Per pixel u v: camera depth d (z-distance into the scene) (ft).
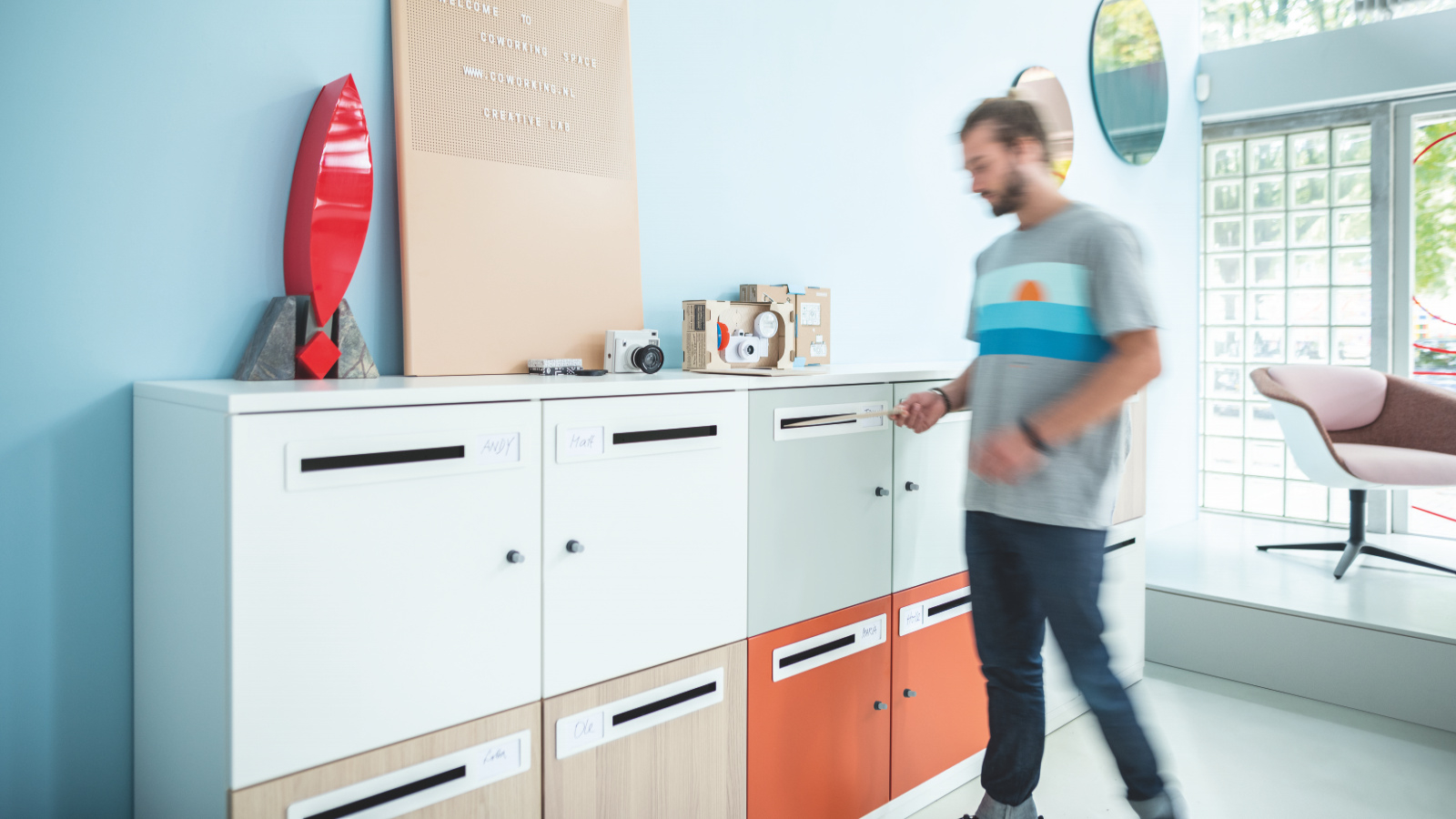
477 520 3.53
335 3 4.43
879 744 5.56
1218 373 13.06
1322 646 7.80
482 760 3.59
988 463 4.39
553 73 5.13
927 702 5.93
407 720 3.35
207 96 4.05
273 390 3.19
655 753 4.25
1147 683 8.28
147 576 3.76
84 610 3.84
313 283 4.10
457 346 4.66
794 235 6.90
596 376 4.70
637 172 5.77
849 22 7.29
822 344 6.14
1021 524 4.60
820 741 5.16
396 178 4.68
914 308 8.06
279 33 4.25
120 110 3.81
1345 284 11.85
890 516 5.58
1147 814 4.55
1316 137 12.04
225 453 2.90
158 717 3.69
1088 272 4.38
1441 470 8.57
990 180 4.71
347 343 4.29
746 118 6.48
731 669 4.62
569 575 3.86
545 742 3.81
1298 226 12.23
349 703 3.19
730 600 4.60
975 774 6.40
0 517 3.61
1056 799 6.02
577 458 3.87
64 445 3.75
